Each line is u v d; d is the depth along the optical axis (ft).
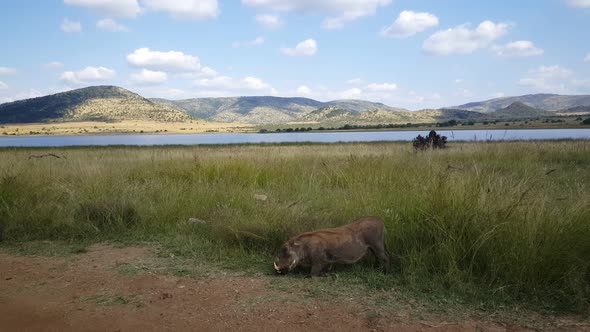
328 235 15.97
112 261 18.35
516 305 13.26
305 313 12.87
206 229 22.07
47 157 58.59
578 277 13.80
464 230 16.62
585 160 49.47
